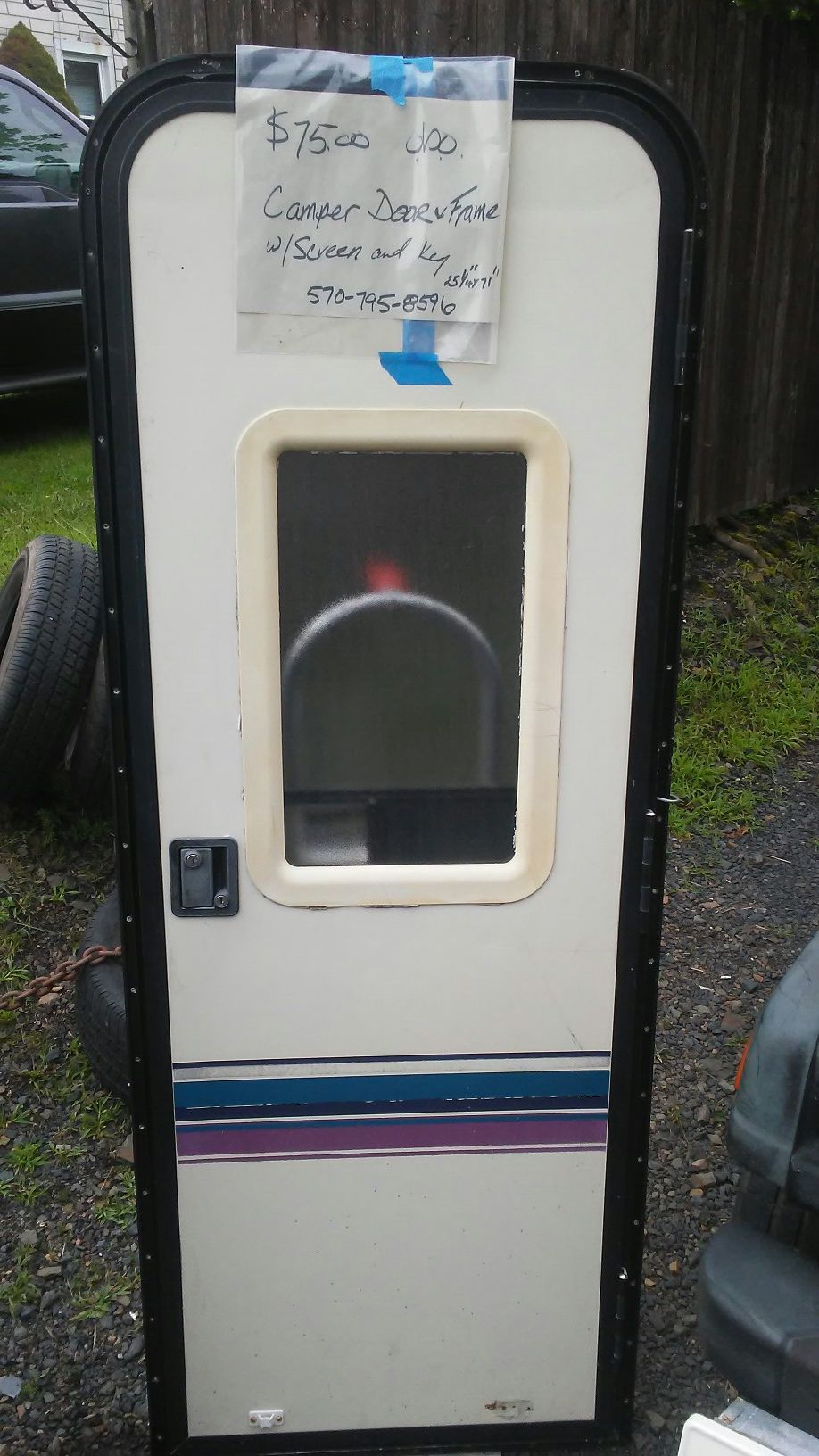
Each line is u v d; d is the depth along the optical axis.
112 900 3.08
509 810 1.73
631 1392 1.95
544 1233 1.87
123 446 1.52
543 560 1.59
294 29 3.66
